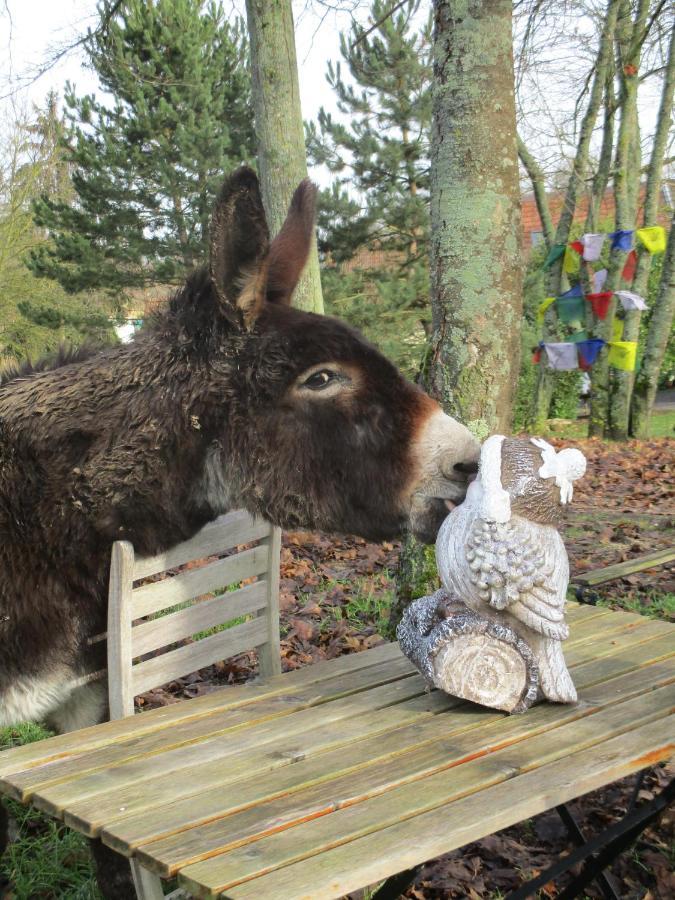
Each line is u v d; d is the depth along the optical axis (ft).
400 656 8.33
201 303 7.93
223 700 7.28
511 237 12.00
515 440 6.73
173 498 7.63
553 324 51.29
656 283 63.77
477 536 6.36
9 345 68.49
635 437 47.47
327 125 56.54
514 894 6.50
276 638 9.53
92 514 7.38
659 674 7.41
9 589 7.16
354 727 6.50
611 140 45.09
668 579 18.25
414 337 58.39
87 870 9.39
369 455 7.46
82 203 57.98
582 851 6.78
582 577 13.93
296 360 7.47
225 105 59.11
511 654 6.43
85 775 5.80
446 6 11.82
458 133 11.80
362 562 20.04
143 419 7.56
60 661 7.37
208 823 5.01
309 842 4.71
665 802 7.23
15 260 68.69
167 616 8.11
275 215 23.98
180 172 55.11
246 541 9.04
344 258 58.18
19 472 7.39
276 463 7.55
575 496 28.86
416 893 8.51
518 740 6.12
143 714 7.00
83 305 69.05
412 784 5.46
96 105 56.85
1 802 8.47
